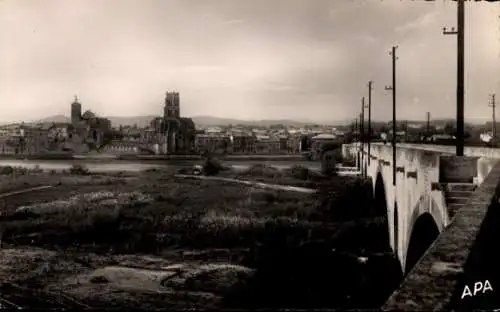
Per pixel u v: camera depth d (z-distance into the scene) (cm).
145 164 16862
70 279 4112
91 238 5734
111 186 10050
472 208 1126
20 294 3606
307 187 9356
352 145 11788
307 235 5272
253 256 4591
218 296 3641
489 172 1664
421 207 2391
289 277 3700
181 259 4822
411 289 638
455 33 2348
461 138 2323
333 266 3738
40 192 9238
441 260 756
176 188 9525
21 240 5634
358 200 6481
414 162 2639
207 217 6444
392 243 3912
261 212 6825
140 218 6588
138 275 4247
